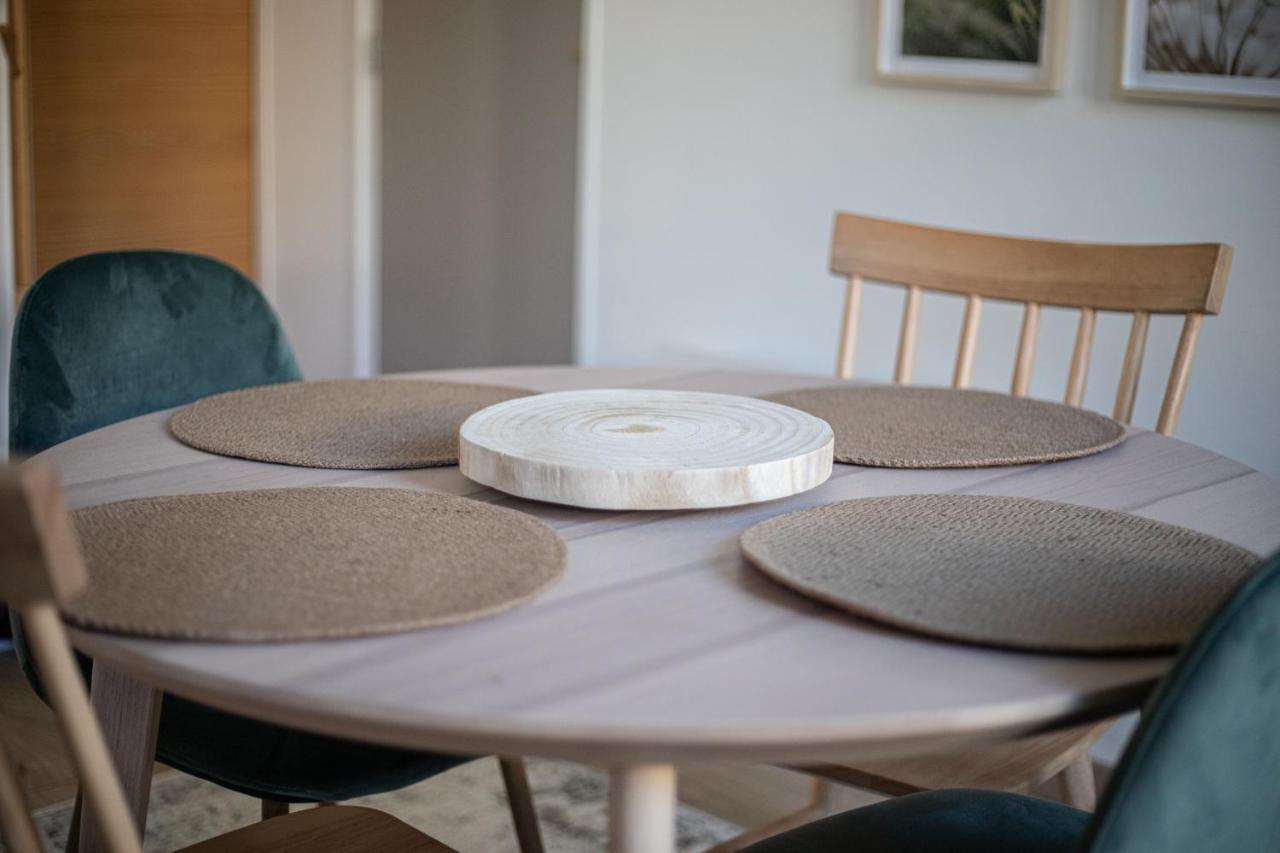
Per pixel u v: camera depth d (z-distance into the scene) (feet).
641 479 3.72
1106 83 8.04
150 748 4.11
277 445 4.50
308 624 2.85
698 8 9.87
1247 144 7.53
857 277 6.83
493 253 14.78
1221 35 7.48
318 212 13.60
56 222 12.09
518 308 14.66
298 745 4.35
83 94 12.13
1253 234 7.58
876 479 4.27
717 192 10.02
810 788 7.48
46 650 2.44
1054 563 3.31
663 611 3.04
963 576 3.19
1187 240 7.85
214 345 5.99
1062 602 3.03
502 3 14.19
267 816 5.38
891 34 8.91
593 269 10.89
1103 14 7.98
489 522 3.58
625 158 10.51
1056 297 6.28
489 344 14.98
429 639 2.85
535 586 3.11
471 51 14.55
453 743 2.55
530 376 5.90
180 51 12.85
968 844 3.71
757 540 3.43
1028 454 4.51
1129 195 8.05
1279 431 7.64
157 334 5.81
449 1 14.60
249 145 13.58
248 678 2.63
